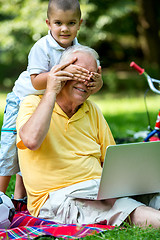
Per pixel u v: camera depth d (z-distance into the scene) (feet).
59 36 11.91
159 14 56.54
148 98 45.50
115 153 9.06
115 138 19.89
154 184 10.00
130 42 59.11
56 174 10.18
